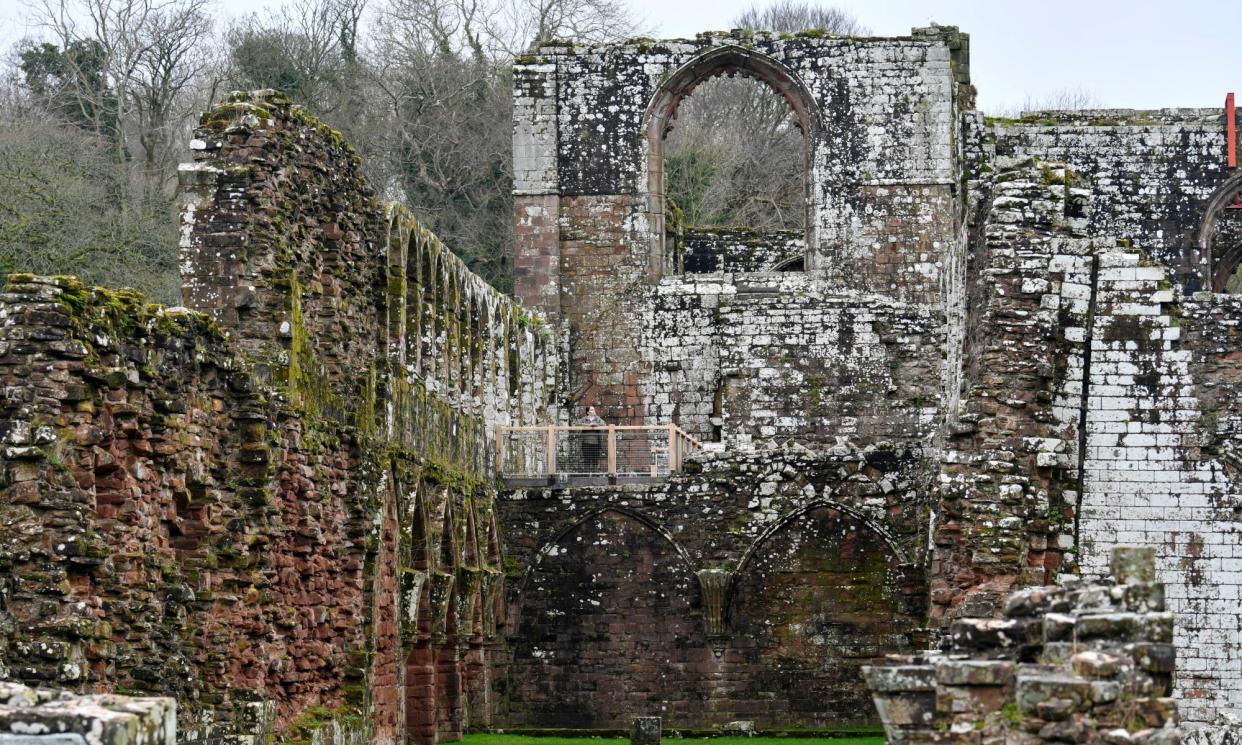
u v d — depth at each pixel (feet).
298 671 105.81
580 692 163.02
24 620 73.00
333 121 238.68
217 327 93.50
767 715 161.07
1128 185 187.11
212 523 91.30
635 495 163.94
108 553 76.84
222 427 94.48
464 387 155.53
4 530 73.67
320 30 247.29
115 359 79.51
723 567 162.20
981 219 114.32
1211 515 107.76
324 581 110.93
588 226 188.85
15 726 40.32
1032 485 104.01
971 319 116.06
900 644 160.04
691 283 187.11
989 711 54.90
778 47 190.19
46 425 74.84
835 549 161.79
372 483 120.26
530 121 190.08
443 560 144.46
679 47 190.39
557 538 164.55
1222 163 187.01
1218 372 108.27
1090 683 52.19
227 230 104.63
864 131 189.37
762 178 278.87
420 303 137.08
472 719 155.02
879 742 149.07
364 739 115.14
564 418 186.50
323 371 112.98
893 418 181.88
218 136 105.50
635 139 189.47
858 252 188.65
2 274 149.89
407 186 238.89
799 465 162.61
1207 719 107.96
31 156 161.99
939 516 108.88
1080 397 108.47
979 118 179.22
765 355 183.83
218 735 89.30
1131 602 55.62
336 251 116.67
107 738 40.19
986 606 101.50
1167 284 108.17
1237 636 108.06
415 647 138.72
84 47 219.41
